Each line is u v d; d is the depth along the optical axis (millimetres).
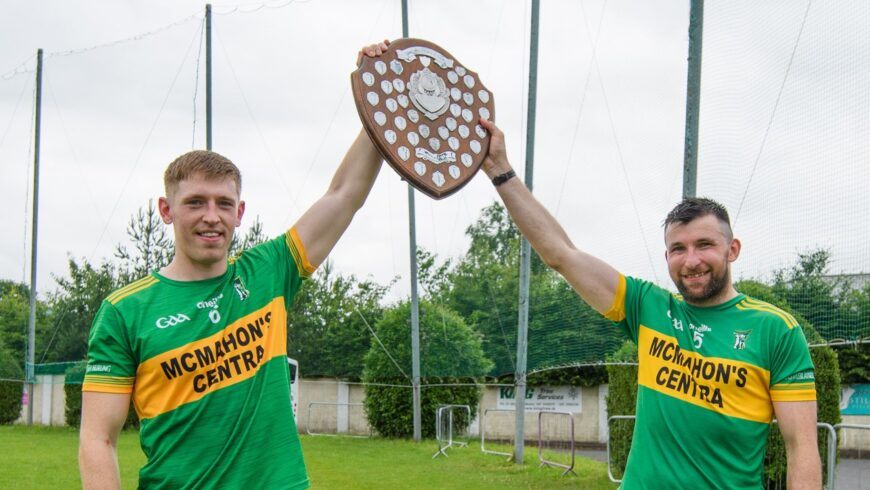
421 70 3074
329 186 3006
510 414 19047
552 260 3160
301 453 2506
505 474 10367
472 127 3141
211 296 2490
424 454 12984
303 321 18078
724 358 2740
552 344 10398
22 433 16938
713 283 2820
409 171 2912
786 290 6375
